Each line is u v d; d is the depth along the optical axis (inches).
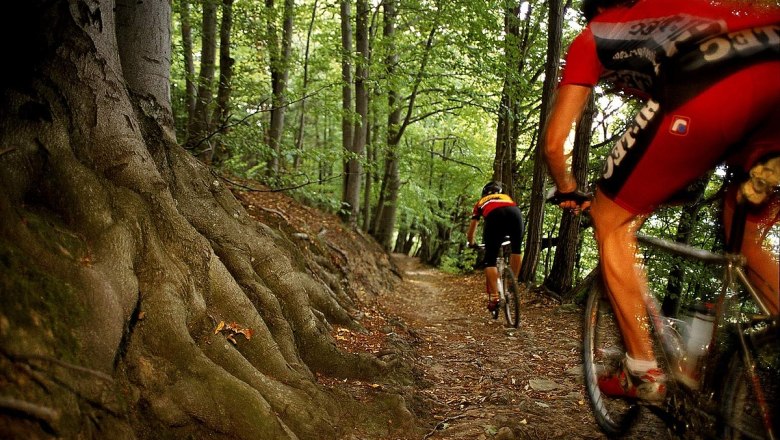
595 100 327.3
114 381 88.0
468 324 297.1
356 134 569.6
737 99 70.3
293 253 220.7
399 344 211.5
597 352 112.0
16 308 76.4
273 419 110.3
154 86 164.2
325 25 591.2
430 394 167.5
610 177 86.3
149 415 97.3
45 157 100.3
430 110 767.1
